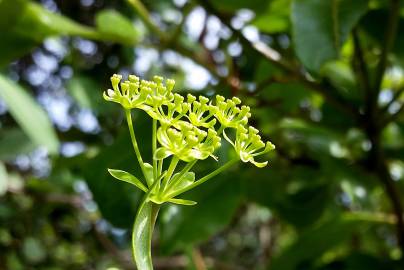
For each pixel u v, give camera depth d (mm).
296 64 466
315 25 335
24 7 380
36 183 581
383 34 405
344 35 335
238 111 223
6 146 469
